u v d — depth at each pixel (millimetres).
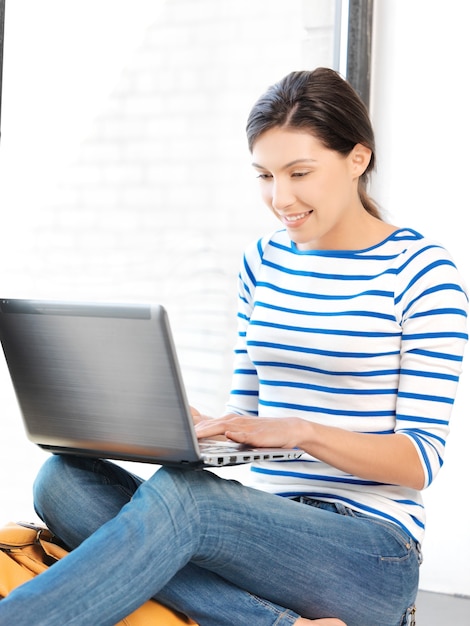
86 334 1682
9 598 1465
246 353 2199
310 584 1783
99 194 2857
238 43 3268
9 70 2557
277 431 1747
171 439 1645
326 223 1960
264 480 2025
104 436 1738
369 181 2152
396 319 1945
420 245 1984
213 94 3189
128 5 2898
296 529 1756
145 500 1620
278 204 1931
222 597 1765
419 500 1981
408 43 3727
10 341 1794
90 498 1801
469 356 3664
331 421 1965
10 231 2613
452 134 3678
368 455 1793
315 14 3582
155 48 2996
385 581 1854
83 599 1500
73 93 2756
